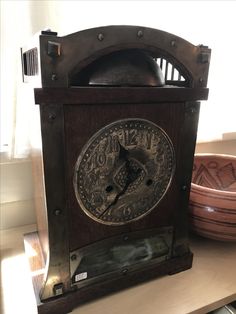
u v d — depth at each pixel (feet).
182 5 2.63
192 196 2.12
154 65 1.61
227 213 1.99
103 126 1.47
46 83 1.26
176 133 1.72
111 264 1.78
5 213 2.61
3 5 2.08
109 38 1.33
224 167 2.84
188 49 1.56
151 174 1.72
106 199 1.62
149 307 1.75
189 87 1.65
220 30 2.87
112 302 1.77
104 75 1.43
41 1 2.15
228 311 1.91
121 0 2.41
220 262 2.23
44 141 1.36
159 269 1.97
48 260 1.57
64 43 1.24
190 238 2.53
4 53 2.20
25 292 1.86
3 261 2.15
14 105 2.24
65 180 1.47
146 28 1.40
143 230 1.83
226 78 3.07
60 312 1.66
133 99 1.47
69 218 1.55
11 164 2.50
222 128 3.27
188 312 1.73
